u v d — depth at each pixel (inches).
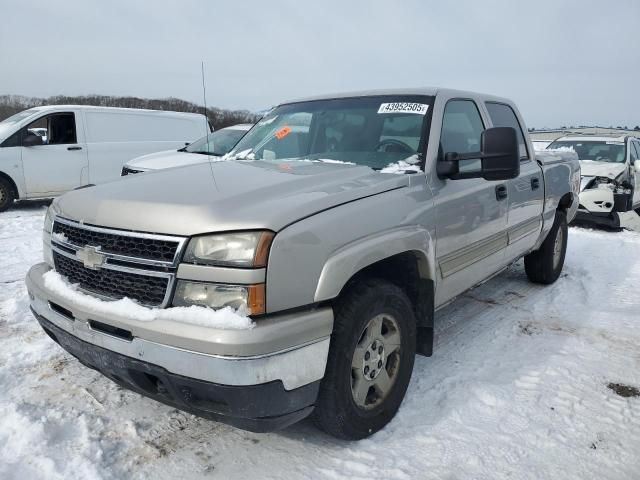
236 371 82.4
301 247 89.7
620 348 155.7
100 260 95.5
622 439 111.3
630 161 380.8
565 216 221.6
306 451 105.7
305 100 164.2
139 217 92.8
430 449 106.5
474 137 151.7
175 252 87.4
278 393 87.7
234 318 83.5
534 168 186.2
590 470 101.6
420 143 129.8
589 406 123.5
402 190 116.0
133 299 92.3
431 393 127.8
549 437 111.3
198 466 101.0
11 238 292.7
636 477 100.0
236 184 104.6
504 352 151.9
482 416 118.5
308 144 147.9
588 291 210.1
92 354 97.7
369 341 106.8
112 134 427.2
